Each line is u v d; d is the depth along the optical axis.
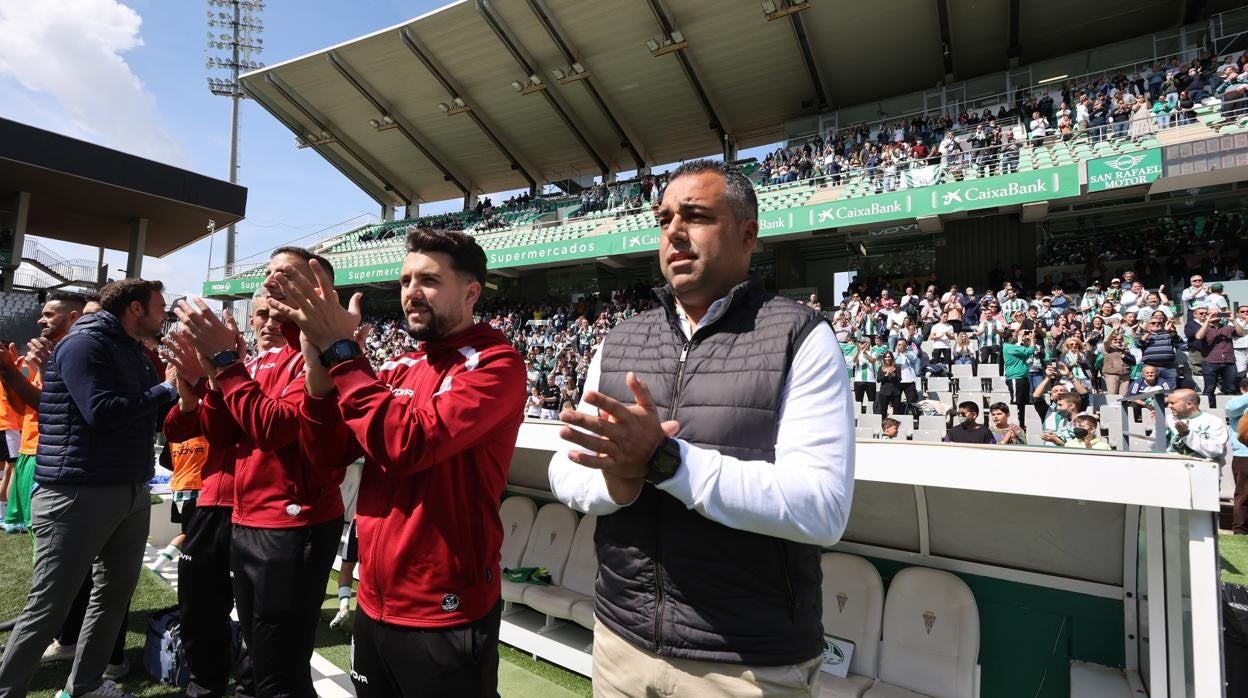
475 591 1.63
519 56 18.69
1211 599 1.79
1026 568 2.76
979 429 6.05
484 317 20.69
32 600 2.36
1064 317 9.75
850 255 16.28
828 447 1.09
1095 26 15.20
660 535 1.21
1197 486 1.79
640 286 17.67
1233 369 7.76
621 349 1.47
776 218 14.30
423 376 1.79
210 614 2.52
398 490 1.64
